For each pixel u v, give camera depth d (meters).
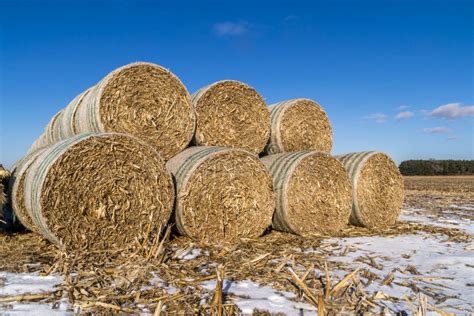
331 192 8.30
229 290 4.34
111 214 6.03
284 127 9.58
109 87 7.05
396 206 9.50
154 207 6.40
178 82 7.84
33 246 6.38
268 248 6.59
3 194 7.20
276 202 7.86
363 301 4.02
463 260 5.89
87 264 5.14
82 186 5.81
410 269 5.38
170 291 4.27
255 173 7.43
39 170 5.75
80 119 7.51
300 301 4.06
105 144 6.01
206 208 6.91
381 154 9.25
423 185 29.67
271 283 4.60
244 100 8.89
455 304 4.11
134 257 5.51
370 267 5.51
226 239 7.10
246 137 8.89
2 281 4.55
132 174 6.24
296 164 7.86
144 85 7.44
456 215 11.70
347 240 7.50
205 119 8.41
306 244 6.96
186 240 6.88
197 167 6.84
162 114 7.63
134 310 3.77
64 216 5.67
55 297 4.06
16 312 3.67
